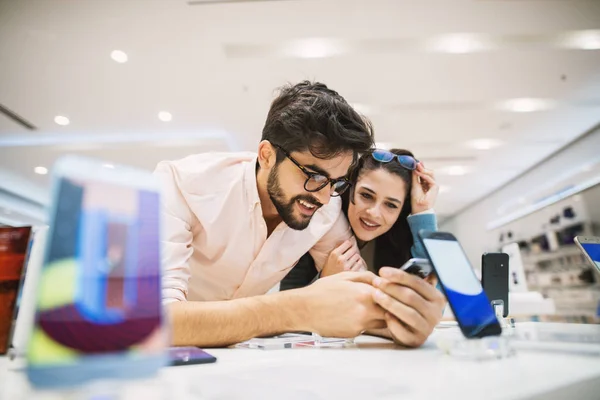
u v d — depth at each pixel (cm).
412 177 150
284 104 99
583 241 104
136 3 293
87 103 431
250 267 119
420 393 29
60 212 26
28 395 27
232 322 64
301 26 317
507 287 118
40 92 409
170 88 404
